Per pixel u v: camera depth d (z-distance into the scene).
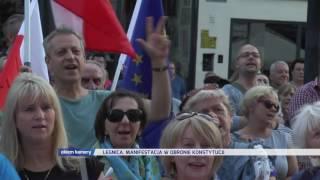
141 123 4.26
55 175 3.57
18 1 11.73
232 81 7.21
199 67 12.98
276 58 13.81
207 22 13.05
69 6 5.29
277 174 4.96
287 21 13.84
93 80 5.93
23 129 3.52
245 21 13.48
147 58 5.39
